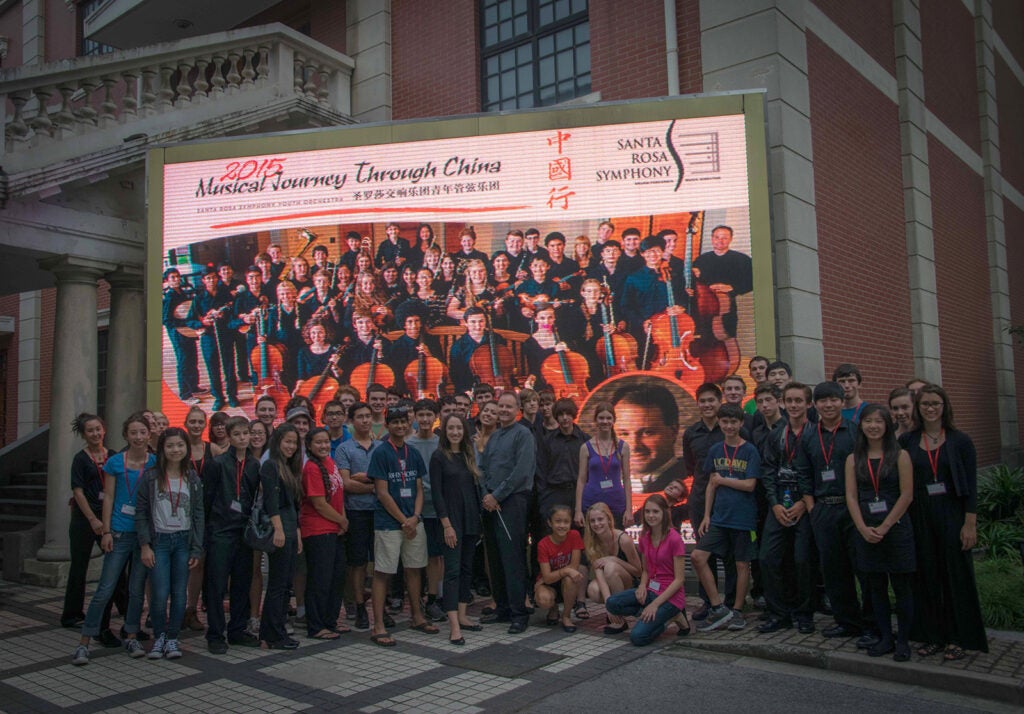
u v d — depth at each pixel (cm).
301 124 1131
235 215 959
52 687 527
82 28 1944
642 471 828
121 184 1013
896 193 1230
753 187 834
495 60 1226
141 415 631
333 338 925
